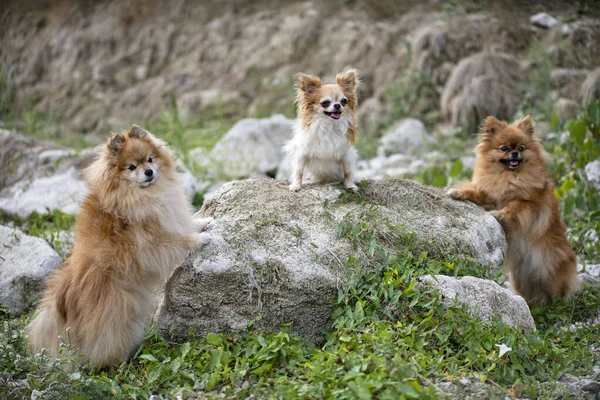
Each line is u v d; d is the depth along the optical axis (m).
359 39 18.30
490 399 5.59
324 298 6.68
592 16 16.16
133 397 5.95
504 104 15.16
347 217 7.22
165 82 19.14
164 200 6.86
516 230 8.48
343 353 5.93
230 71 19.08
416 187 8.16
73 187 11.66
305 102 7.64
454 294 6.62
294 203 7.44
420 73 16.59
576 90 14.68
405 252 7.05
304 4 20.03
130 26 20.55
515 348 6.30
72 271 6.78
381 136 15.95
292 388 5.61
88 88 19.59
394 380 5.46
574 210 10.76
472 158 13.26
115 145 6.83
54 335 6.74
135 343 6.75
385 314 6.54
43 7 21.56
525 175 8.49
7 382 6.38
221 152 14.21
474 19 17.22
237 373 6.10
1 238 9.12
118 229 6.71
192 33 20.12
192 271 6.72
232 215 7.29
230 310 6.75
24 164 12.40
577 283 8.47
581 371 6.34
